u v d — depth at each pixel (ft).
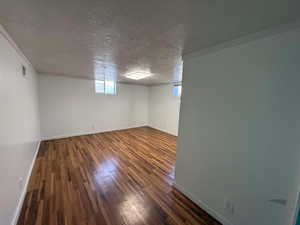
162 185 7.39
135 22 3.83
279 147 3.74
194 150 6.20
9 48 5.04
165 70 10.38
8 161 4.58
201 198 5.91
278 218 3.81
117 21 3.80
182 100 6.74
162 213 5.57
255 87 4.17
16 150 5.50
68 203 5.91
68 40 5.15
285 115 3.62
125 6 3.12
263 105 4.02
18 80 6.16
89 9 3.28
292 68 3.48
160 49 5.88
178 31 4.26
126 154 11.34
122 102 19.39
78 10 3.33
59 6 3.17
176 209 5.80
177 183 7.10
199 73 5.89
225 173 5.03
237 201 4.69
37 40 5.17
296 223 3.40
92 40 5.12
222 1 2.80
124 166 9.33
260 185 4.13
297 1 2.69
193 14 3.35
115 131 18.71
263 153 4.05
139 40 5.02
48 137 14.06
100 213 5.46
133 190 6.91
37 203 5.85
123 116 19.75
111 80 17.04
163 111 19.35
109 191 6.77
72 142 13.66
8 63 4.90
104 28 4.22
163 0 2.86
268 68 3.88
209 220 5.31
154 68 9.75
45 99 13.48
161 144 14.08
